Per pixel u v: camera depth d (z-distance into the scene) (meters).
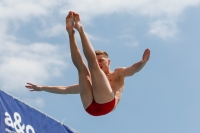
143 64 17.19
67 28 16.53
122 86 17.94
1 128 21.56
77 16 16.56
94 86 16.56
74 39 16.75
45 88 19.62
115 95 17.47
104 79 16.61
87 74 17.12
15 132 22.27
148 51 17.30
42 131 24.00
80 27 16.34
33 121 23.66
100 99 16.66
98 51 18.62
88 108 16.98
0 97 22.30
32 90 19.72
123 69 17.94
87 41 16.38
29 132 23.12
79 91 18.34
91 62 16.42
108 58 18.66
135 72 17.55
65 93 19.59
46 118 24.67
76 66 17.03
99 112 16.94
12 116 22.48
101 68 18.27
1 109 22.03
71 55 16.91
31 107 23.94
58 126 25.30
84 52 16.36
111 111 17.12
